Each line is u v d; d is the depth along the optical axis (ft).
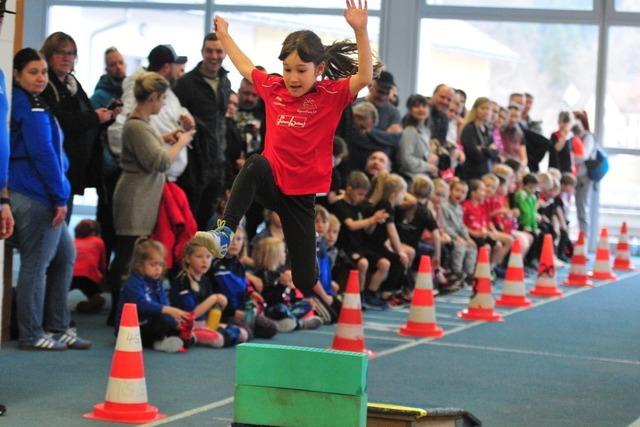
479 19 82.94
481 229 59.21
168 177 40.75
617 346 40.14
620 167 83.41
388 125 54.34
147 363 32.76
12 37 31.37
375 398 28.99
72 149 37.60
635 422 27.32
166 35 85.40
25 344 33.96
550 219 72.84
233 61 21.72
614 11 81.92
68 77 37.73
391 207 48.03
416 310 41.42
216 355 34.81
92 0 85.71
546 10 82.43
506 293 52.29
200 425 25.29
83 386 29.14
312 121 20.54
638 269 73.77
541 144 73.56
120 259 39.09
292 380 20.92
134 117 38.88
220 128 43.62
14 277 49.75
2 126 26.13
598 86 82.53
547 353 37.91
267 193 20.43
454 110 62.23
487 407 28.43
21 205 32.68
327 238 44.14
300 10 83.87
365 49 20.51
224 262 38.22
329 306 43.37
